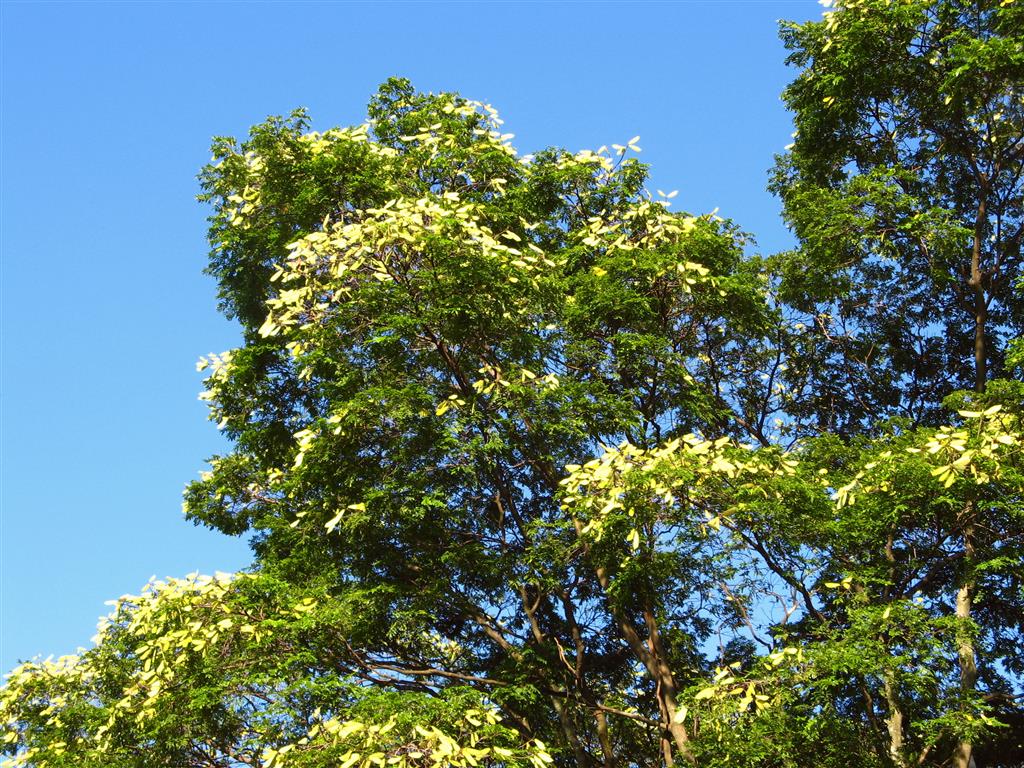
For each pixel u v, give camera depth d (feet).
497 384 38.83
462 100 50.72
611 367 41.19
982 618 40.88
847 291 47.70
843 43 48.08
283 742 33.88
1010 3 46.57
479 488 40.04
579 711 40.65
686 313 43.96
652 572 35.29
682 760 35.27
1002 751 40.45
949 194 50.01
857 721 35.04
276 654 36.55
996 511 35.81
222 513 46.85
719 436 45.73
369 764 29.99
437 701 31.83
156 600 38.37
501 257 39.06
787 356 49.06
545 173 47.16
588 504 34.78
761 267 48.29
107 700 42.91
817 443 41.73
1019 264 47.65
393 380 39.27
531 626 41.60
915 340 49.83
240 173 47.14
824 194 47.09
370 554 39.22
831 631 34.45
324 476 38.96
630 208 45.83
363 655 39.40
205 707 35.88
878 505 35.50
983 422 34.88
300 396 46.09
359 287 39.99
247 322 48.29
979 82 45.73
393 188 43.96
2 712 44.11
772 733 31.45
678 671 40.75
